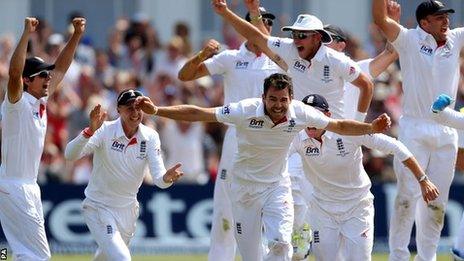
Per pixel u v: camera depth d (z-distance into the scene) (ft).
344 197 134.21
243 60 144.97
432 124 139.74
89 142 135.03
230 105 126.41
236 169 130.41
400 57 140.97
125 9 267.80
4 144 132.05
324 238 135.13
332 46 144.36
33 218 132.46
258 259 132.57
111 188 136.67
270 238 128.47
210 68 146.20
